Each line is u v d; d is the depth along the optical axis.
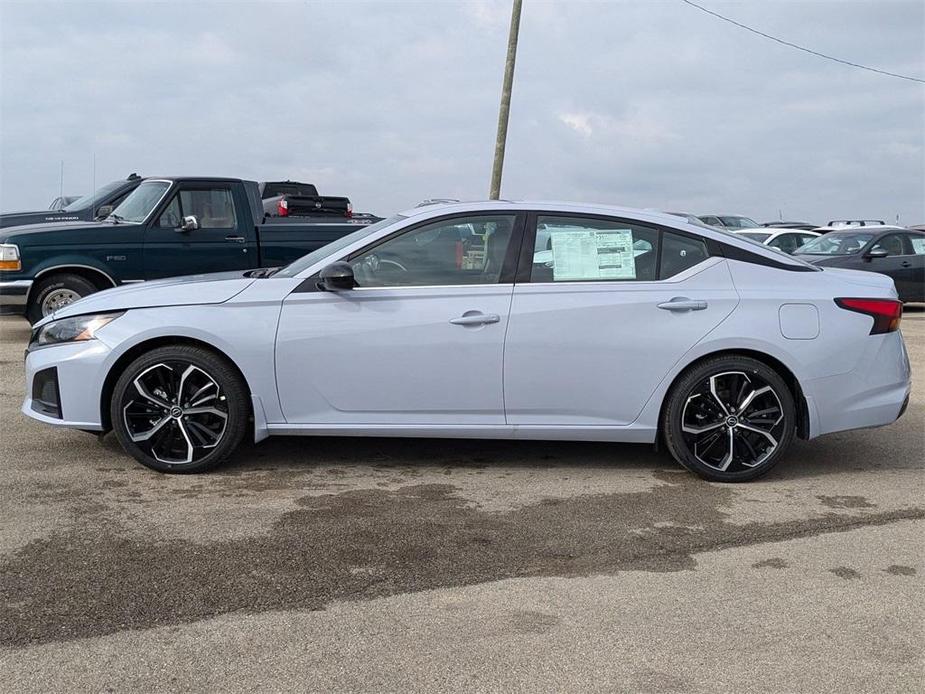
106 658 2.82
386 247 4.80
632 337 4.73
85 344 4.69
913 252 14.77
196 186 9.47
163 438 4.76
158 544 3.75
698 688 2.72
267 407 4.71
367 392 4.71
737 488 4.79
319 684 2.70
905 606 3.32
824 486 4.84
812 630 3.11
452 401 4.74
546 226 4.86
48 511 4.14
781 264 4.97
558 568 3.62
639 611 3.24
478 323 4.67
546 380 4.74
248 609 3.19
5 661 2.78
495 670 2.80
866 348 4.88
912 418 6.64
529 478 4.87
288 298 4.70
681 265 4.89
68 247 9.02
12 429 5.66
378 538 3.88
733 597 3.37
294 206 15.62
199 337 4.62
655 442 4.90
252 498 4.40
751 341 4.76
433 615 3.17
